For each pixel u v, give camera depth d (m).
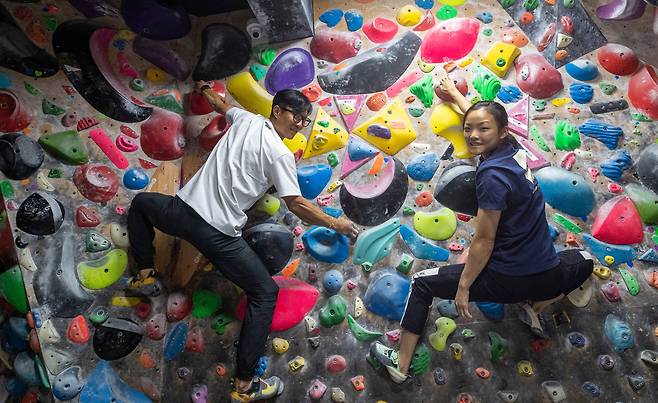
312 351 2.26
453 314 2.27
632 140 2.40
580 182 2.34
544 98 2.45
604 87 2.46
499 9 2.56
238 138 2.06
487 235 1.91
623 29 2.50
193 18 2.62
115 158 2.32
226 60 2.56
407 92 2.47
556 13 2.45
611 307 2.27
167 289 2.30
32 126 2.21
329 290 2.30
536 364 2.23
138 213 2.09
